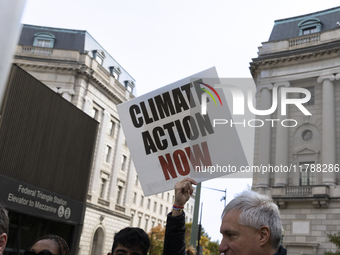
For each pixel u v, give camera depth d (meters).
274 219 1.92
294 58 33.16
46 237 2.86
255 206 1.92
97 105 42.50
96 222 40.59
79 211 15.81
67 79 39.78
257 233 1.88
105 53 47.44
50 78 39.91
